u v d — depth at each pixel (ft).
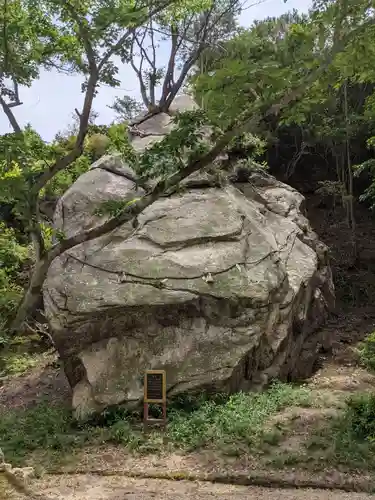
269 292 32.60
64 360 32.81
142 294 31.24
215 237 34.50
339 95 59.77
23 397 36.11
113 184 38.37
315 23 16.34
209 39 37.52
